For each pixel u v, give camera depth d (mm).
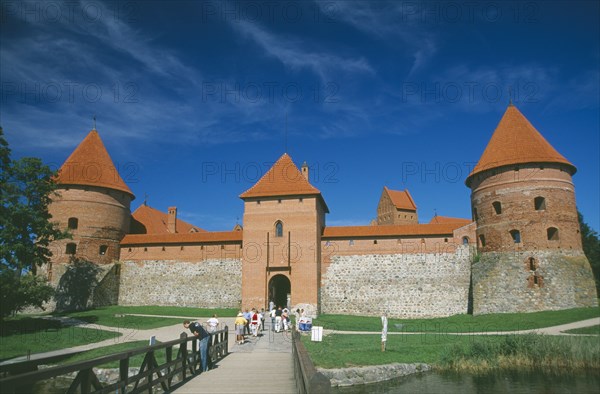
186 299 43125
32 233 33219
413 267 40406
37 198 34281
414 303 39594
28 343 25203
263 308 39594
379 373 18984
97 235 44156
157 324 32250
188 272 43750
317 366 18766
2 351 23078
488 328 29969
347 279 41219
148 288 44250
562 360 20953
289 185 42312
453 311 38844
